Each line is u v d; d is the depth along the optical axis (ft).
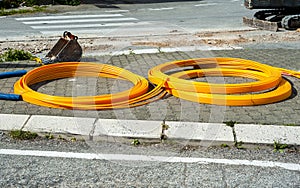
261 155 14.96
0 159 14.76
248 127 16.75
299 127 16.75
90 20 47.39
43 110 18.78
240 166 14.26
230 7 55.52
